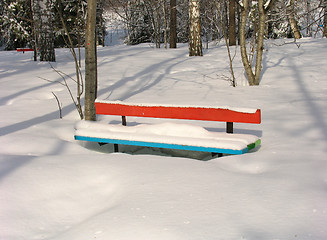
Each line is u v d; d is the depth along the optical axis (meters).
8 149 4.44
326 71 8.91
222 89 8.05
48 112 6.66
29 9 14.73
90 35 5.57
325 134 4.52
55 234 2.57
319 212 2.46
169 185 3.09
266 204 2.63
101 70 10.95
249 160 3.70
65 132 5.43
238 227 2.34
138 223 2.48
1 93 8.14
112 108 5.19
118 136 4.60
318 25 11.68
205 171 3.39
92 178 3.44
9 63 13.01
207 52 14.45
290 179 3.08
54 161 3.83
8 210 2.82
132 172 3.47
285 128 4.99
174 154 4.89
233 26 17.31
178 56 13.57
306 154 3.78
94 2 5.46
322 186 2.89
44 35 13.11
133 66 11.43
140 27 28.84
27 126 5.56
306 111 5.84
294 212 2.49
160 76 9.84
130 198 2.91
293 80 8.42
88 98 5.75
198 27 13.21
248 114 4.11
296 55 11.30
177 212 2.59
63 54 16.41
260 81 8.72
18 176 3.38
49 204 3.00
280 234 2.23
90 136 4.78
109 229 2.44
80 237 2.39
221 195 2.83
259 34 8.09
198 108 4.46
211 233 2.29
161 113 4.79
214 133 4.34
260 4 7.85
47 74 10.22
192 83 8.83
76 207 3.00
